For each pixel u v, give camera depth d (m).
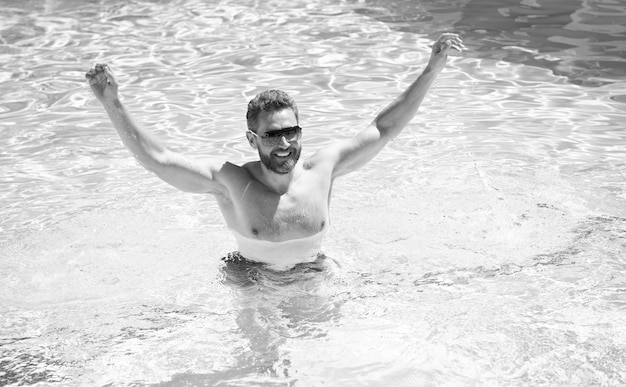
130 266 4.75
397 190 5.67
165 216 5.38
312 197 4.50
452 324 4.05
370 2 10.41
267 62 8.39
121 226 5.23
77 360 3.91
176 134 6.67
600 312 4.12
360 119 6.86
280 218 4.43
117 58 8.67
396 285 4.45
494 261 4.69
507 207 5.34
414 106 4.71
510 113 7.00
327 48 8.74
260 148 4.38
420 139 6.54
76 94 7.72
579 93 7.39
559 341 3.88
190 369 3.80
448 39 4.59
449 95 7.43
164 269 4.70
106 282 4.59
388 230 5.09
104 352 3.96
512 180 5.74
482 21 9.45
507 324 4.04
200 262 4.76
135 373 3.79
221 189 4.53
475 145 6.38
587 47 8.49
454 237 4.99
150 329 4.14
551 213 5.25
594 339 3.89
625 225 5.07
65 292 4.50
